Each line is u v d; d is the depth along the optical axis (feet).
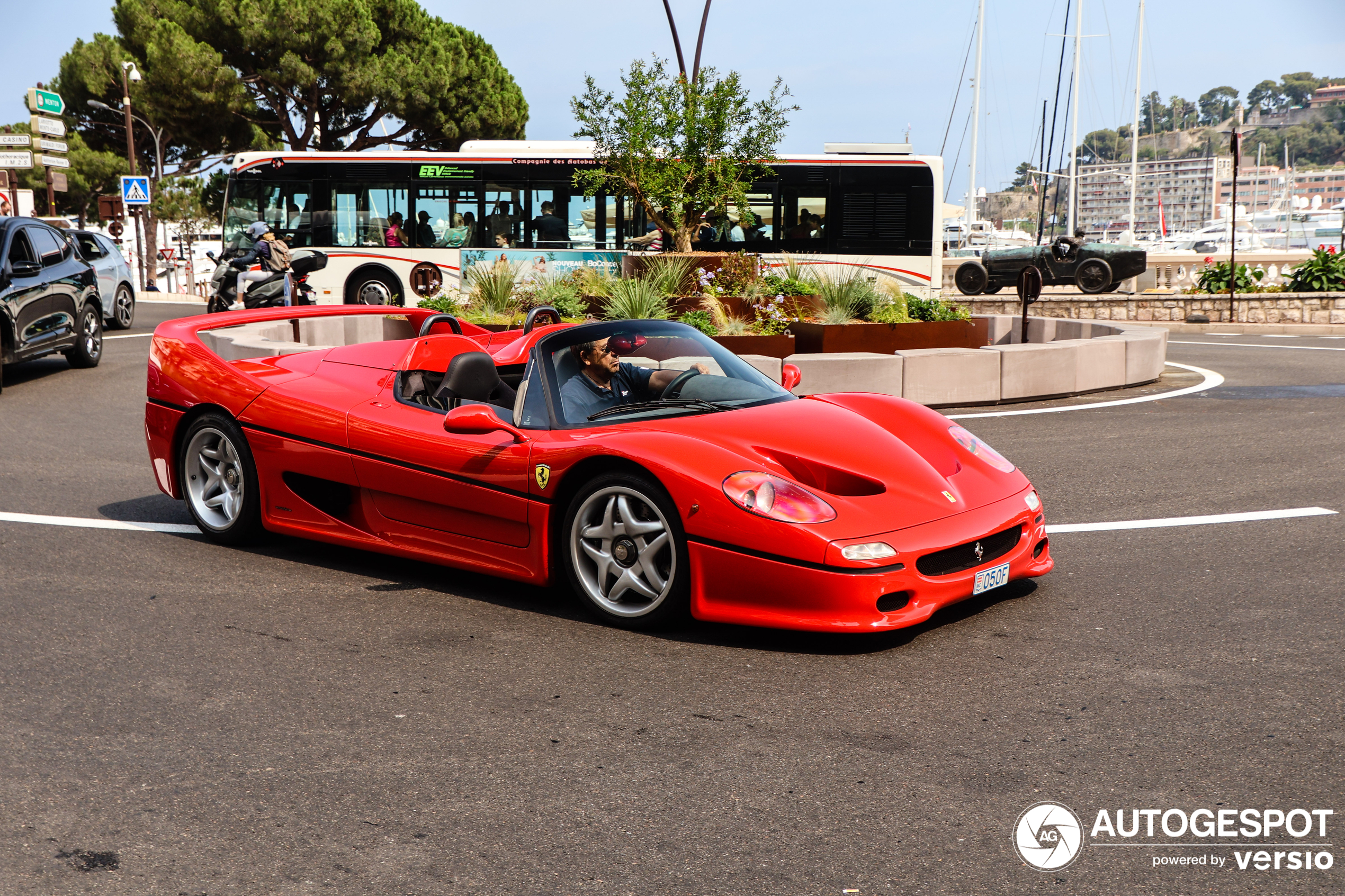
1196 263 94.48
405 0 123.54
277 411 17.08
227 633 13.70
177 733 10.75
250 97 117.60
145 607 14.78
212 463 18.16
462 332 20.26
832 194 63.52
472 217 64.28
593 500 13.93
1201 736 10.29
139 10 118.32
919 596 12.77
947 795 9.28
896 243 63.62
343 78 114.32
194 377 18.11
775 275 43.73
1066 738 10.32
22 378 39.09
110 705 11.46
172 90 112.47
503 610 14.67
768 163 49.88
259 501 17.54
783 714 11.06
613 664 12.59
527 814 9.07
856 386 32.63
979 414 32.32
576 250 63.62
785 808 9.11
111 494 21.61
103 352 47.39
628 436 13.97
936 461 14.70
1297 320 73.31
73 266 40.93
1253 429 28.25
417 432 15.75
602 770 9.87
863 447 14.16
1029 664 12.26
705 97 45.29
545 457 14.30
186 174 140.67
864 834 8.66
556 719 11.03
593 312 41.57
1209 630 13.21
